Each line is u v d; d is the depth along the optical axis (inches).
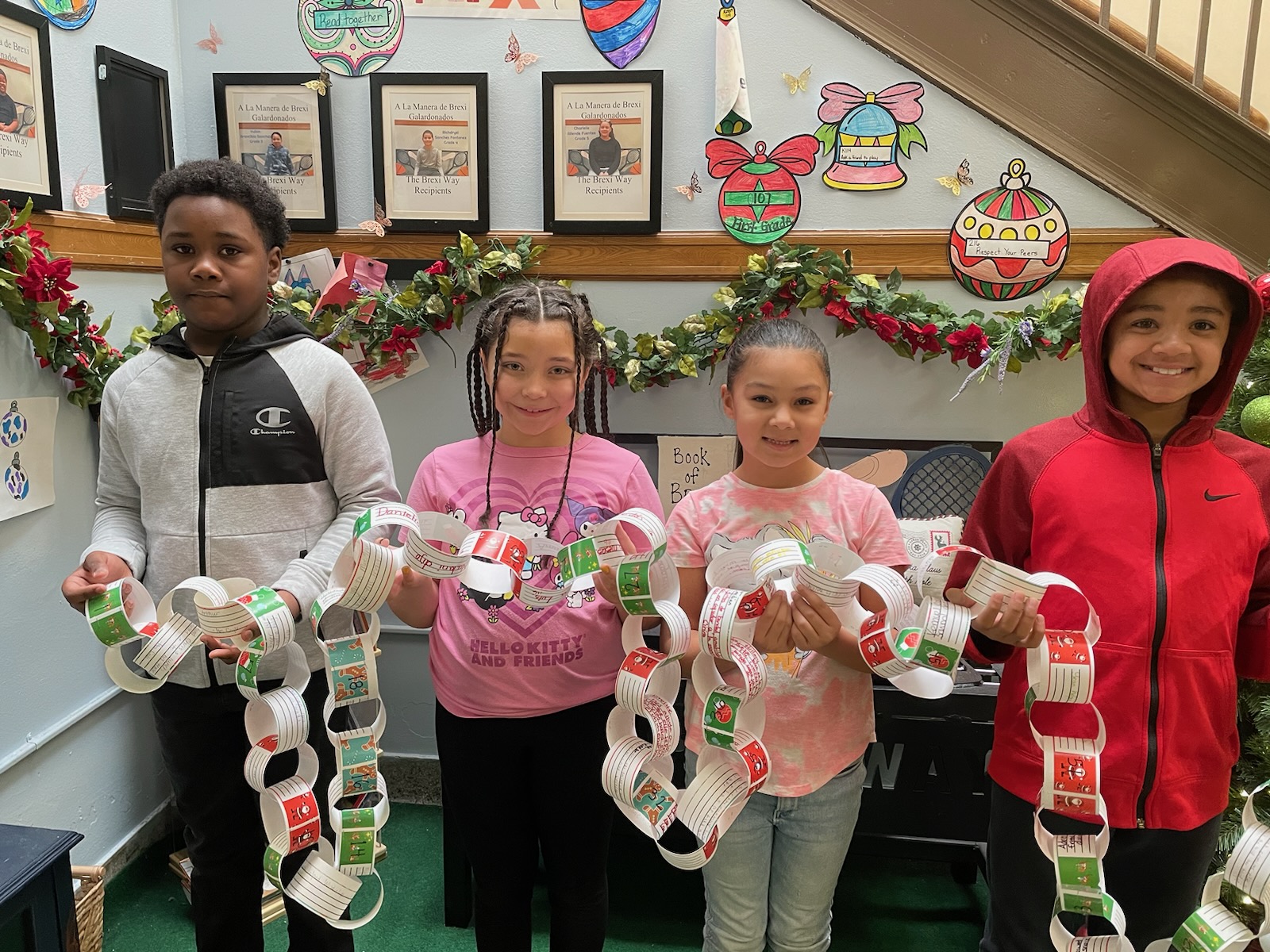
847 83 70.4
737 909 48.0
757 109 71.5
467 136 73.8
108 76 67.2
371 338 74.9
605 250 74.3
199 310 49.5
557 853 49.1
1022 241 70.8
